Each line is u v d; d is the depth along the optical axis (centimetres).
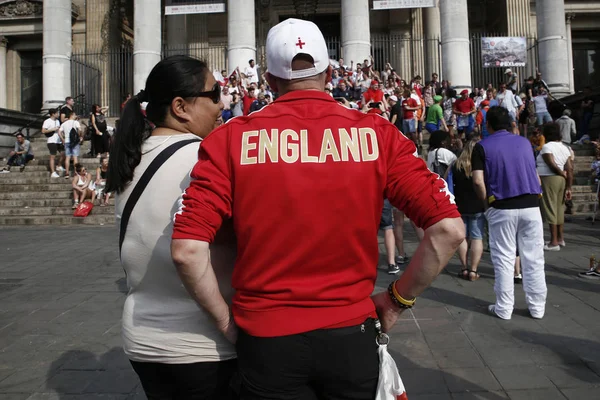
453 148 1117
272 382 163
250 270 167
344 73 1694
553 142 840
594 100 1709
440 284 643
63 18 2183
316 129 171
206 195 166
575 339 441
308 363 164
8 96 2692
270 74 188
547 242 870
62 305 592
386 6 1877
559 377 370
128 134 206
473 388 357
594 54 2611
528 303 505
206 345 192
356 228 165
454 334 463
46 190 1527
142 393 365
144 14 2048
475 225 650
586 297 567
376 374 173
